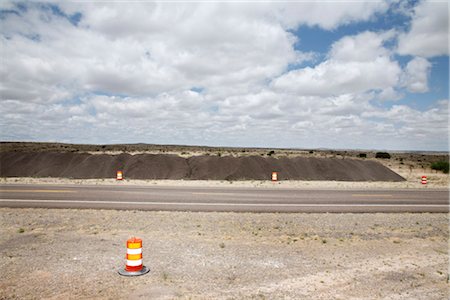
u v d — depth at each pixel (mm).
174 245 9750
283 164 32344
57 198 16781
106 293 6715
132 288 6953
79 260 8477
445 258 9242
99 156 32562
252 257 8883
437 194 20531
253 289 7012
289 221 12750
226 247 9656
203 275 7672
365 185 25156
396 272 8172
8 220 12305
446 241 10812
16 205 14961
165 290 6879
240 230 11398
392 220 13305
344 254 9328
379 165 33750
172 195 18297
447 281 7730
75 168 30156
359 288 7219
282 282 7395
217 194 18953
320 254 9273
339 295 6863
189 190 20406
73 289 6875
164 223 12078
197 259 8664
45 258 8578
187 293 6762
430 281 7715
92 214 13312
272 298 6621
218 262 8484
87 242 9914
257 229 11547
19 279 7320
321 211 14812
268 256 9000
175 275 7652
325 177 30641
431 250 9898
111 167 30609
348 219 13289
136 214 13367
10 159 32188
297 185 24422
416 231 11805
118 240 10164
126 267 7777
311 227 11992
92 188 20547
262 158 33062
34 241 9969
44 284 7086
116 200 16469
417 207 16203
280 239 10539
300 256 9062
